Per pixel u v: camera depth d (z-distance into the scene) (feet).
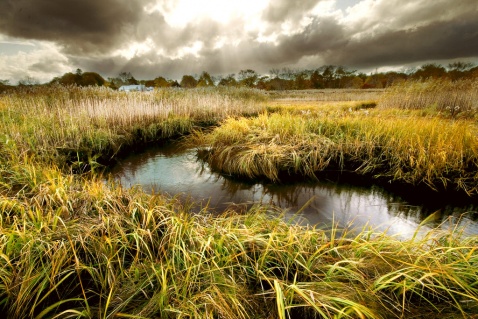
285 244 8.68
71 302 6.98
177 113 38.58
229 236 8.93
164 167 21.81
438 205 14.43
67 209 10.43
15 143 18.40
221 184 18.16
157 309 6.52
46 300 6.99
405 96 41.09
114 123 29.76
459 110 35.17
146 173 20.33
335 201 15.34
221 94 57.21
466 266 7.22
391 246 8.57
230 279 7.60
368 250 8.09
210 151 24.72
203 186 17.81
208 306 6.43
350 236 11.40
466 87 37.76
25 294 6.67
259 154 19.95
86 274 7.97
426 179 16.40
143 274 7.78
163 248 8.63
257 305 6.95
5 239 7.92
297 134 22.33
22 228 8.79
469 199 14.83
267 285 7.88
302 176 19.02
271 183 18.20
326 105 52.49
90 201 11.35
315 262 8.14
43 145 20.26
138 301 6.93
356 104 55.47
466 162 16.30
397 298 6.70
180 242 8.80
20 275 7.09
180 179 19.12
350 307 5.93
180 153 25.99
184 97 46.80
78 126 24.89
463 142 17.37
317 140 21.18
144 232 9.19
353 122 23.54
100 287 7.57
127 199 12.04
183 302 6.47
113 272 7.71
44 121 23.94
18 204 10.53
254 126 25.62
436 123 20.74
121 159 23.95
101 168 20.99
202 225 10.55
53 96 36.65
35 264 7.57
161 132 32.19
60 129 22.90
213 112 41.32
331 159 20.18
